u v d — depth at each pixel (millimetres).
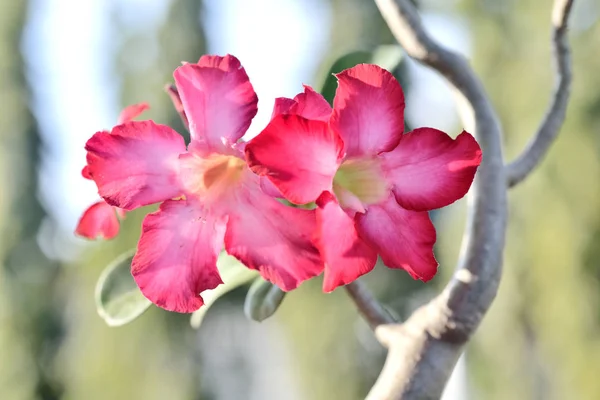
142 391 4184
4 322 4816
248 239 598
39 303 4895
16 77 5242
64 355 4625
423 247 595
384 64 1021
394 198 596
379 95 584
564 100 827
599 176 2617
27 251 4977
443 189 596
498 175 729
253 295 863
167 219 619
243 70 631
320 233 568
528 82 2777
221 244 611
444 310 685
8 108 5156
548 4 2781
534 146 813
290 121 545
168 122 4297
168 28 4715
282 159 547
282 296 846
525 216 2760
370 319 737
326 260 569
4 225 4992
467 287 687
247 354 4434
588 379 2561
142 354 4238
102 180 615
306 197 554
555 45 833
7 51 5219
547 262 2664
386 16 800
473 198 724
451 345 683
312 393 3492
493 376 2770
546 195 2697
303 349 3518
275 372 4328
